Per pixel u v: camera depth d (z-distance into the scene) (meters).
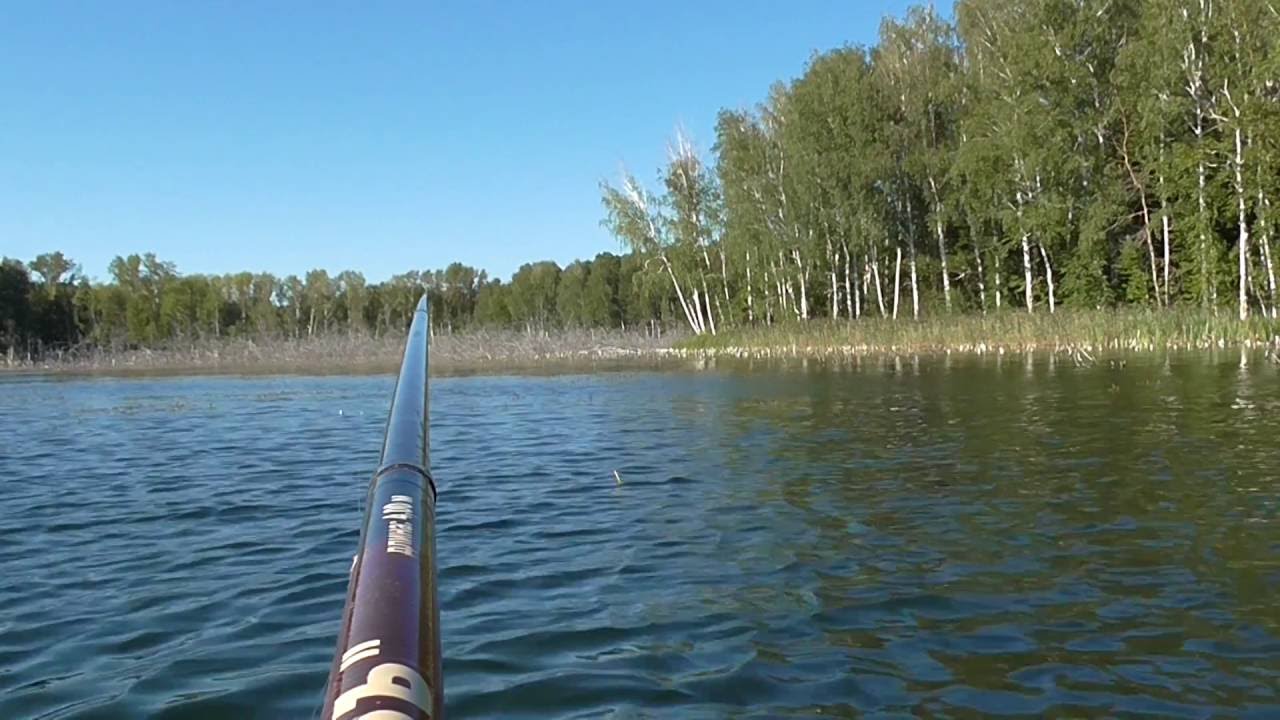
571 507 9.05
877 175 45.16
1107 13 38.22
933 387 20.38
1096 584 6.07
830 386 22.05
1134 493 8.66
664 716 4.30
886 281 52.75
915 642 5.17
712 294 59.12
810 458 11.47
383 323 86.69
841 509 8.50
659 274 56.09
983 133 40.94
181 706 4.44
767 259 51.62
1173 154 35.62
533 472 11.27
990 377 22.27
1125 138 38.53
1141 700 4.36
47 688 4.71
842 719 4.25
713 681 4.68
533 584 6.43
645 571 6.71
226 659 5.09
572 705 4.41
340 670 1.49
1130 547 6.89
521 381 29.28
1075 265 40.38
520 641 5.29
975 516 8.03
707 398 20.48
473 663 4.95
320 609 5.98
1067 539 7.17
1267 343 29.03
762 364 33.06
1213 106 35.16
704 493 9.52
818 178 46.16
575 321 76.94
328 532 8.25
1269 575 6.13
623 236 55.00
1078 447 11.36
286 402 23.83
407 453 2.29
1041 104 38.19
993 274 46.22
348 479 11.16
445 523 8.45
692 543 7.48
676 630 5.45
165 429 17.78
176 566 7.14
